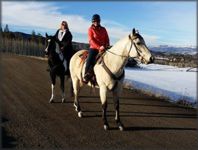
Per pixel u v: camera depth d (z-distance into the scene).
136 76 25.30
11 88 13.09
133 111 10.06
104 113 8.03
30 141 6.91
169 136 7.74
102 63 7.90
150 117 9.44
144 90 14.05
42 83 15.02
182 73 31.16
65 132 7.66
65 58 10.85
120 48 7.65
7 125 7.94
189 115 10.09
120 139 7.33
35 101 10.86
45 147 6.59
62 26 10.95
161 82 22.00
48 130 7.76
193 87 20.30
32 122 8.35
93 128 8.08
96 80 8.23
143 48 7.32
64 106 10.35
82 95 12.21
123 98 12.09
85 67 8.47
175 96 14.71
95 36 8.30
